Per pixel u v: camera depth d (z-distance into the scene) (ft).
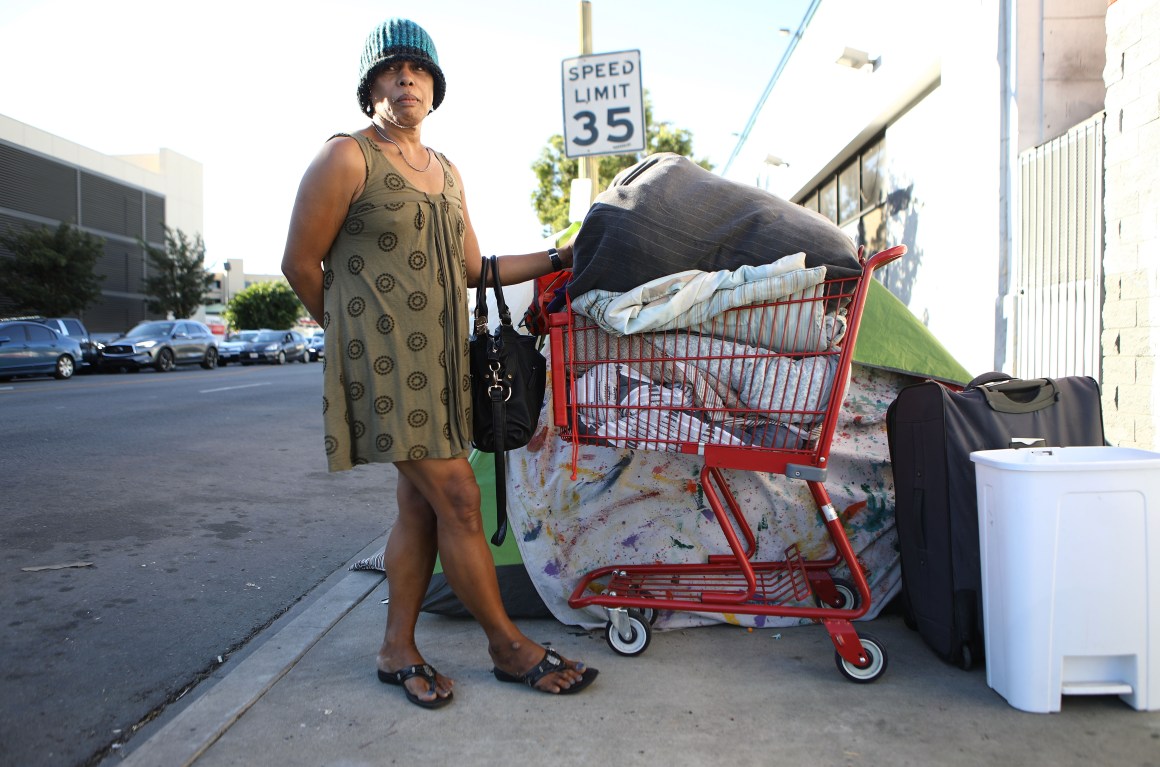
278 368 88.99
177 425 30.09
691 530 10.01
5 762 7.27
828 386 8.37
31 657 9.70
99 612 11.23
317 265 7.76
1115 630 7.23
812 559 10.11
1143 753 6.65
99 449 24.03
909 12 27.17
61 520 15.93
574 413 8.86
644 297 8.46
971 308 22.08
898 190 31.07
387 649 8.29
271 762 6.78
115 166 122.72
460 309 8.00
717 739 7.04
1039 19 19.65
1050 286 18.45
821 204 43.45
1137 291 14.56
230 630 10.64
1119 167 15.03
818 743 6.92
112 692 8.77
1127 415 14.84
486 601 8.18
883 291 11.02
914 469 8.89
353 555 14.19
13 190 101.60
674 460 9.87
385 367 7.57
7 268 90.02
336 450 7.60
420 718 7.52
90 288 94.63
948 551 8.39
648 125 71.92
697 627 9.79
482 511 10.37
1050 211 18.44
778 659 8.79
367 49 7.78
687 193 8.91
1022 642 7.34
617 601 8.89
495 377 8.13
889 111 30.63
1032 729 7.08
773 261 8.61
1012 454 7.94
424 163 8.05
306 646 9.38
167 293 119.34
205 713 7.63
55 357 59.11
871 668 8.10
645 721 7.39
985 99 21.20
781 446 8.54
